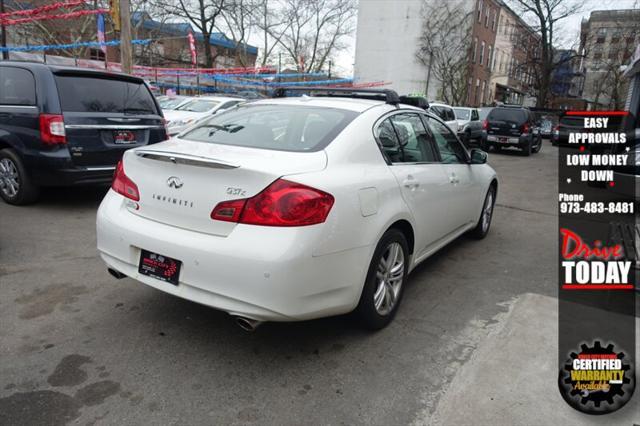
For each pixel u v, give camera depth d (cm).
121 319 319
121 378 255
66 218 549
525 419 232
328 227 252
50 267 402
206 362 274
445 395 250
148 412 229
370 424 227
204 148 290
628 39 4191
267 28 3406
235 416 229
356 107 339
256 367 271
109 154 573
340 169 278
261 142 302
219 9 3109
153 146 306
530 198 856
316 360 281
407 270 347
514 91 5262
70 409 229
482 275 436
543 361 281
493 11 4075
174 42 3531
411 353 292
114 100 589
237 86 2281
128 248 282
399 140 353
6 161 580
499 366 275
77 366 264
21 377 252
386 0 3672
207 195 256
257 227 242
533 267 462
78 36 2342
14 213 557
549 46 3744
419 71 3675
